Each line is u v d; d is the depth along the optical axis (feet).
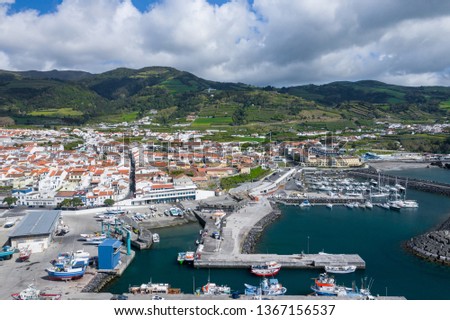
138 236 541.75
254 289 370.12
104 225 581.53
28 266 429.79
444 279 422.82
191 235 570.87
